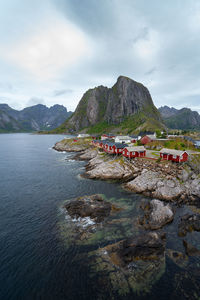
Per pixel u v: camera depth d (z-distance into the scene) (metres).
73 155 97.81
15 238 24.73
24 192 42.34
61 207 34.19
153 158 56.53
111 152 69.81
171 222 28.48
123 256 20.69
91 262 20.27
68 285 17.69
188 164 49.22
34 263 20.33
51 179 52.81
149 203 33.53
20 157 92.38
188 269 19.33
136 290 17.09
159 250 21.41
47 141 191.75
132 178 49.81
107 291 17.02
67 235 25.27
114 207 33.28
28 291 17.17
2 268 19.70
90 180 51.50
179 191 39.62
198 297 16.36
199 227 26.41
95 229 26.52
